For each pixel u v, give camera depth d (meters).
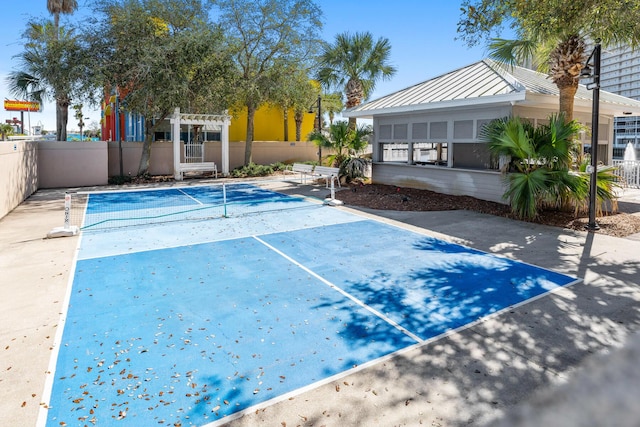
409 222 10.84
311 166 18.97
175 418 3.41
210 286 6.37
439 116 14.52
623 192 14.70
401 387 3.79
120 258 7.82
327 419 3.38
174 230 10.16
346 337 4.74
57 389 3.81
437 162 15.94
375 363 4.19
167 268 7.23
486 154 13.41
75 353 4.43
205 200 15.12
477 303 5.62
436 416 3.38
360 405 3.55
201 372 4.07
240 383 3.88
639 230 9.36
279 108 28.64
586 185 10.22
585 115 15.38
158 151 23.42
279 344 4.60
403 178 16.36
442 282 6.44
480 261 7.48
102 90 19.19
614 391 0.79
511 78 12.33
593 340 4.55
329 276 6.79
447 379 3.89
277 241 9.05
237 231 10.02
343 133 18.14
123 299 5.88
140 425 3.33
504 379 3.86
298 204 13.90
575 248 8.16
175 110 20.95
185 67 19.67
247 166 23.88
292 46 22.09
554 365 4.07
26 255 7.99
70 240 9.16
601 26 8.55
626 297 5.73
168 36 19.80
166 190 18.03
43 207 13.59
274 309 5.52
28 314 5.38
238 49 21.89
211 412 3.48
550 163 10.68
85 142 19.22
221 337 4.77
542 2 8.30
